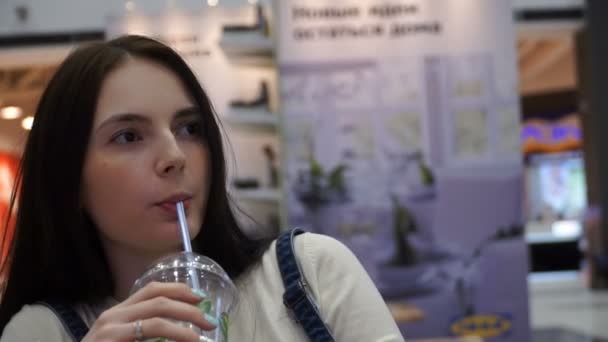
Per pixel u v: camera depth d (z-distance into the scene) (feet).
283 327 2.97
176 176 3.06
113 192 3.08
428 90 16.52
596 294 29.68
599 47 25.94
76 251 3.35
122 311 2.42
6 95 28.91
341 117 16.51
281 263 3.12
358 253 16.39
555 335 22.26
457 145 16.47
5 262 3.55
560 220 44.16
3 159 23.45
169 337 2.34
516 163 16.44
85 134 3.12
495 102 16.51
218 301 2.59
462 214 16.43
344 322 2.96
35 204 3.36
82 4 22.15
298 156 16.49
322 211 16.43
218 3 20.04
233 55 18.10
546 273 42.47
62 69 3.25
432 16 16.53
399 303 16.28
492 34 16.52
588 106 27.76
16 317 3.23
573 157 44.45
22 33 22.11
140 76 3.13
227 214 3.40
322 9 16.48
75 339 3.09
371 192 16.44
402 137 16.49
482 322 16.21
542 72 42.14
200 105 3.29
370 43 16.53
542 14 25.40
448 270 16.33
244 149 18.02
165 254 3.23
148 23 18.02
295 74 16.49
